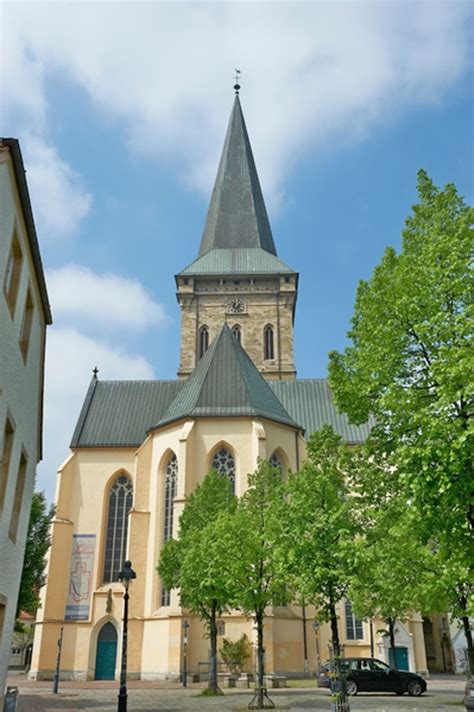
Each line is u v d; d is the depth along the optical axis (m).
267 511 29.73
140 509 50.38
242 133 91.94
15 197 17.17
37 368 23.86
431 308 19.28
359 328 21.58
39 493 38.41
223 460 48.34
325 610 21.55
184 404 51.91
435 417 16.67
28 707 27.95
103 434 58.91
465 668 57.06
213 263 79.69
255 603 28.48
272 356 74.62
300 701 29.38
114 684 43.47
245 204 85.94
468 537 16.27
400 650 49.09
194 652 42.22
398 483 20.66
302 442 52.28
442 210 21.88
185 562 33.88
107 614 50.09
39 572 37.25
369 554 20.66
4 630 20.17
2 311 16.89
